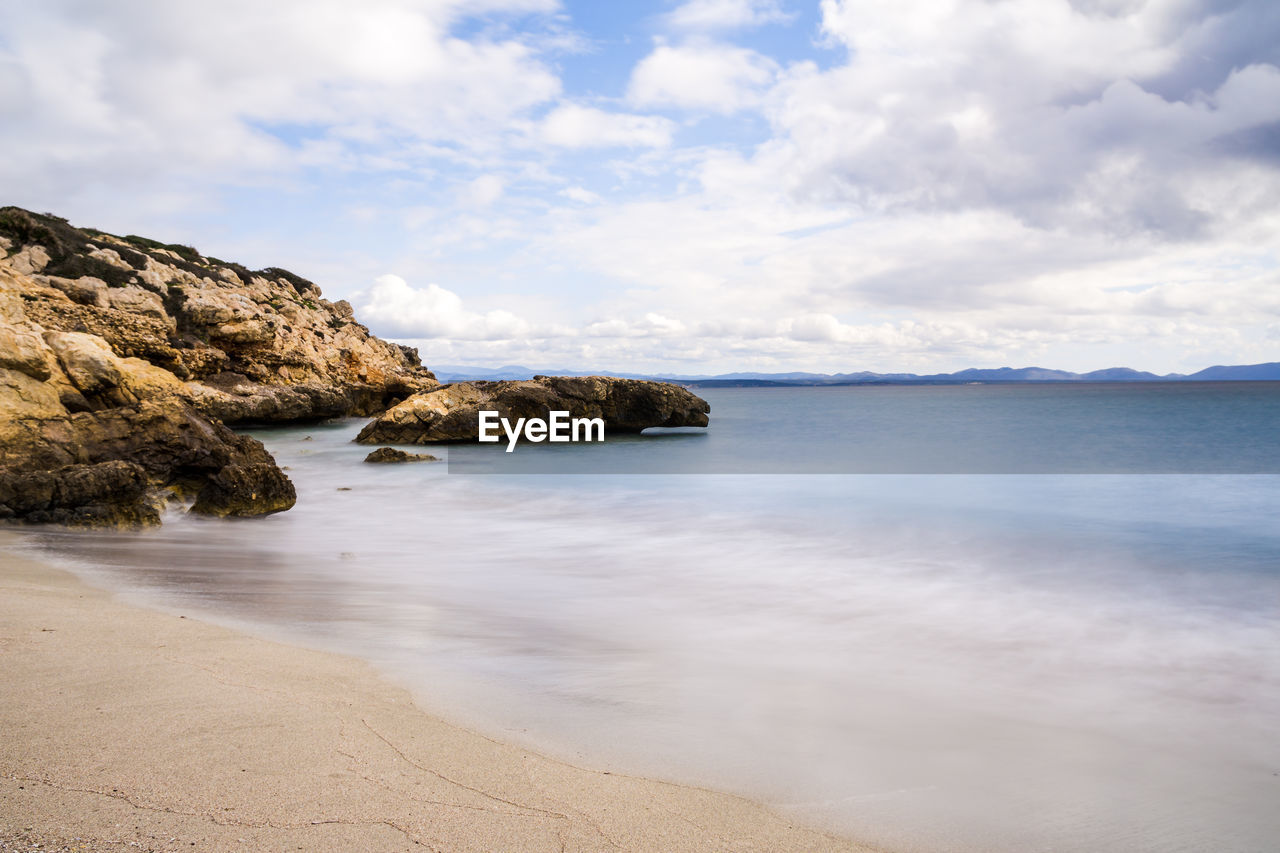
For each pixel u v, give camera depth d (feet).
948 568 35.81
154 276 153.38
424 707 16.20
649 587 31.83
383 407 189.26
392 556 38.91
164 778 11.80
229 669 17.66
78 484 41.88
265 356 154.10
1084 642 24.04
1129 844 12.16
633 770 13.67
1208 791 14.23
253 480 51.83
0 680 15.90
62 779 11.56
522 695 17.60
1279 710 18.54
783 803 12.79
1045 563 36.68
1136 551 39.42
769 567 36.29
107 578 29.43
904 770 14.49
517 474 82.99
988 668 21.40
